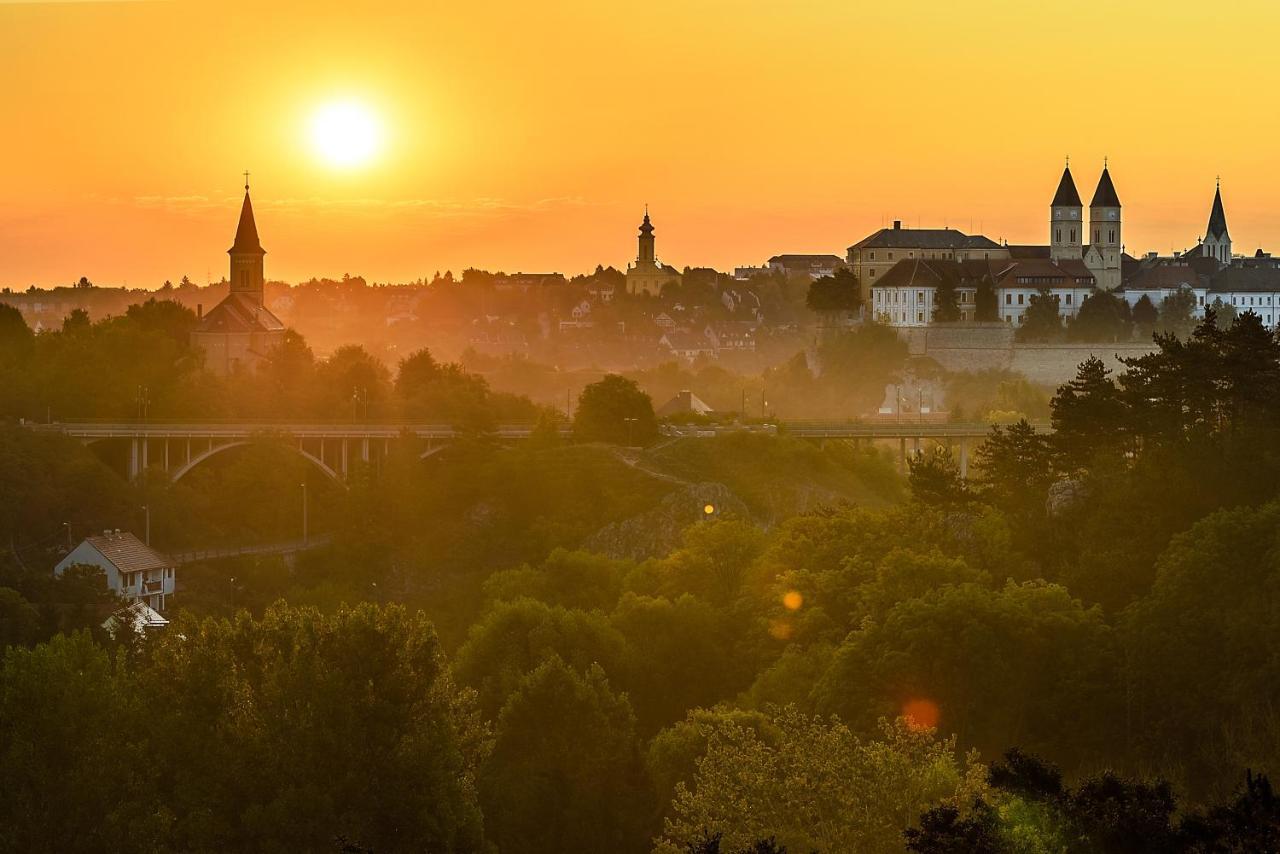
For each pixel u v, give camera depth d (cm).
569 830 13788
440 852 12256
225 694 12988
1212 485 17762
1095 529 18000
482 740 13350
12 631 18050
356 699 12775
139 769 12412
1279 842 7181
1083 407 19900
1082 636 15100
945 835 7856
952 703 14275
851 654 14812
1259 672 13962
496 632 17350
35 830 11981
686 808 10806
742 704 15912
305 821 11988
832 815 10250
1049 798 7900
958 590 15100
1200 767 13588
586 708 14425
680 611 18262
